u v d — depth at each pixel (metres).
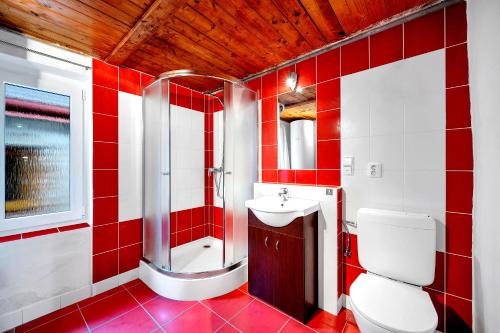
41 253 1.64
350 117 1.71
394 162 1.52
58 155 1.84
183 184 2.65
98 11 1.38
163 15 1.37
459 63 1.31
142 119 2.20
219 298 1.83
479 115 1.02
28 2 1.29
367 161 1.63
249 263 1.86
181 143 2.62
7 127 1.62
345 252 1.72
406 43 1.48
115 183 2.04
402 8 1.40
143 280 2.10
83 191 1.95
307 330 1.48
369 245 1.49
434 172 1.38
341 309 1.71
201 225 2.86
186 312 1.66
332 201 1.65
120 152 2.08
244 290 1.94
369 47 1.62
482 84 0.99
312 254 1.64
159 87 1.94
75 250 1.80
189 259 2.43
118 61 1.98
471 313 1.28
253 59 2.02
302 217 1.52
